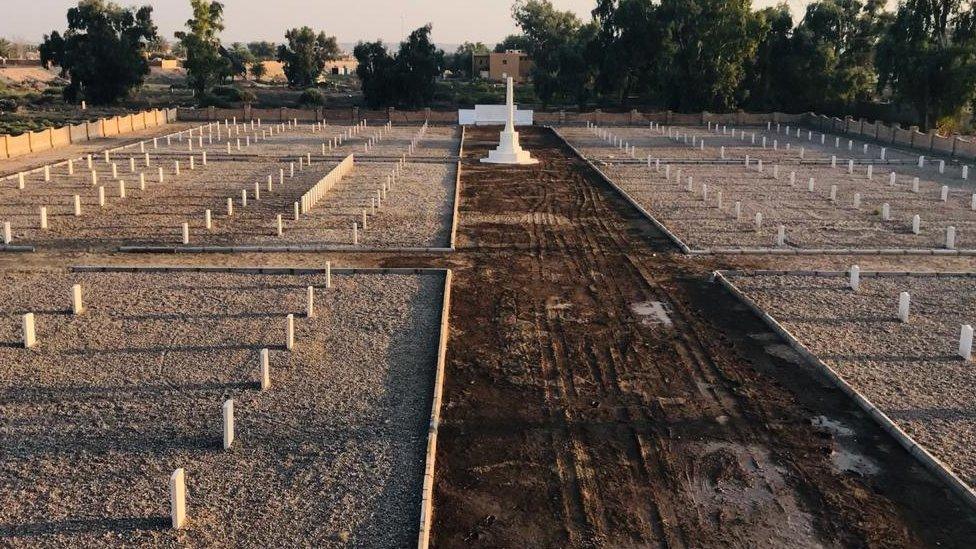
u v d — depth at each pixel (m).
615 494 11.87
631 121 78.69
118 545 10.40
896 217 32.19
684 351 17.61
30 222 29.25
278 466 12.45
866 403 14.70
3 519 10.94
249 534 10.70
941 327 19.11
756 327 19.23
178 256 25.00
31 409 14.20
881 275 23.53
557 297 21.50
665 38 89.31
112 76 89.69
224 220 30.23
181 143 56.22
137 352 16.89
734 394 15.39
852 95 80.44
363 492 11.76
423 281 22.66
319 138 61.34
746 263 25.16
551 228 30.20
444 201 35.25
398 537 10.70
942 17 64.50
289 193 36.38
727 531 10.96
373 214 31.73
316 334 18.17
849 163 45.00
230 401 12.89
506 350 17.52
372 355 17.00
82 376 15.62
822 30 84.06
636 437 13.62
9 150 47.44
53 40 91.81
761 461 12.87
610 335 18.58
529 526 11.07
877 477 12.43
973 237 28.62
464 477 12.31
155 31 94.06
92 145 54.22
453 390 15.38
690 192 38.25
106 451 12.81
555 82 99.06
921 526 11.16
